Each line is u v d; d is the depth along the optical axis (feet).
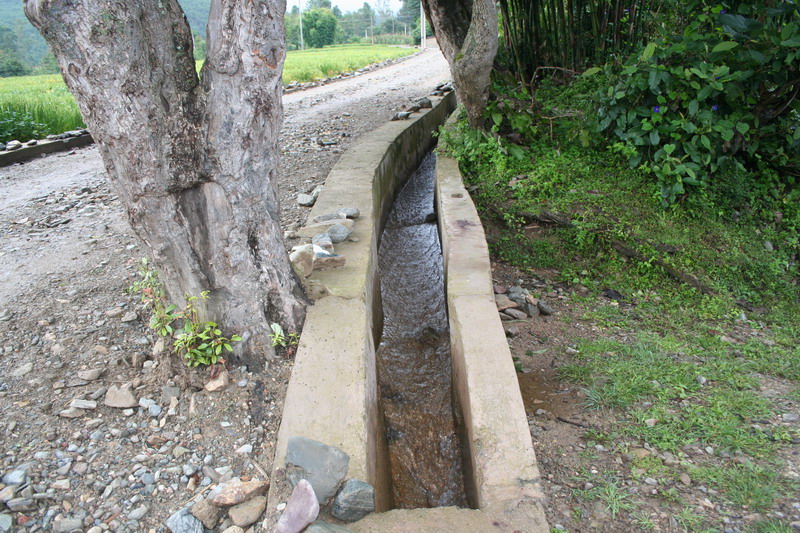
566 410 11.00
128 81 8.79
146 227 10.02
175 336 10.79
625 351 12.84
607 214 17.40
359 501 7.66
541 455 9.80
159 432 9.66
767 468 9.05
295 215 18.62
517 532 7.38
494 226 18.86
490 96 23.21
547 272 17.37
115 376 10.93
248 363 11.12
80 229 18.35
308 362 10.30
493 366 10.46
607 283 16.51
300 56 108.58
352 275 13.12
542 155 20.68
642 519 8.32
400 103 39.65
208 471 8.92
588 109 19.95
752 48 16.42
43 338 12.00
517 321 14.65
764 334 13.94
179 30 9.51
